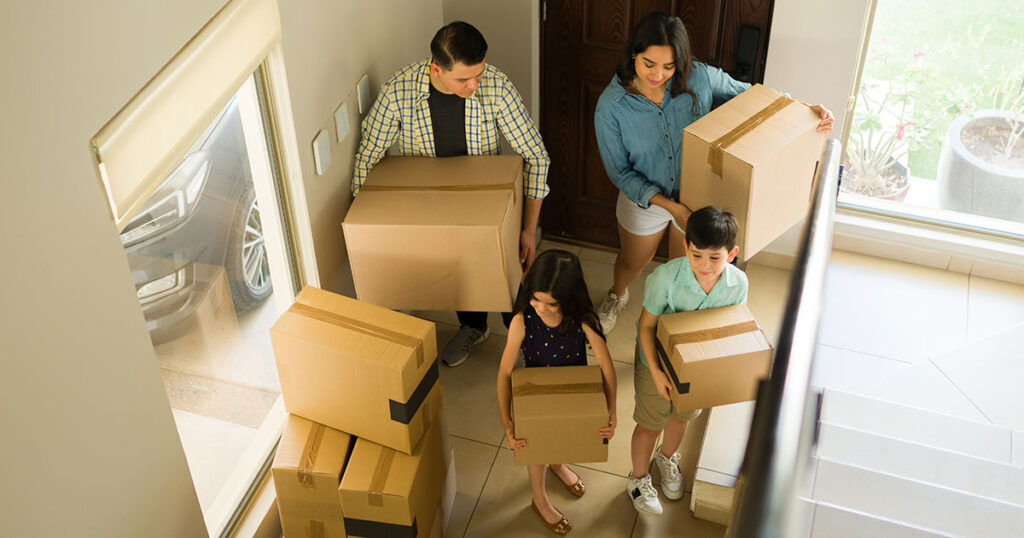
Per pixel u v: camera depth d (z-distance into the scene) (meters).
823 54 3.12
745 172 2.48
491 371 3.36
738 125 2.62
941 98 3.32
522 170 2.87
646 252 3.30
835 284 3.58
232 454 2.56
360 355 2.21
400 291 2.71
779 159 2.54
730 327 2.36
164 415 1.95
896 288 3.56
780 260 3.67
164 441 1.97
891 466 2.49
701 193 2.72
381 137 2.78
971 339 3.31
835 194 1.95
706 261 2.29
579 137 3.72
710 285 2.41
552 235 4.05
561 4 3.38
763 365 2.31
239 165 2.71
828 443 2.57
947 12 3.12
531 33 3.39
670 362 2.37
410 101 2.72
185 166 2.48
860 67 3.24
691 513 2.82
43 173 1.47
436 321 3.61
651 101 2.83
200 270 2.58
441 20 3.46
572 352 2.52
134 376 1.82
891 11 3.16
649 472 2.93
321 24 2.45
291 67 2.31
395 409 2.25
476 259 2.59
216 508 2.43
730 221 2.25
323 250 2.72
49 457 1.60
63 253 1.55
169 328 2.49
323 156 2.58
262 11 2.08
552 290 2.30
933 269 3.65
